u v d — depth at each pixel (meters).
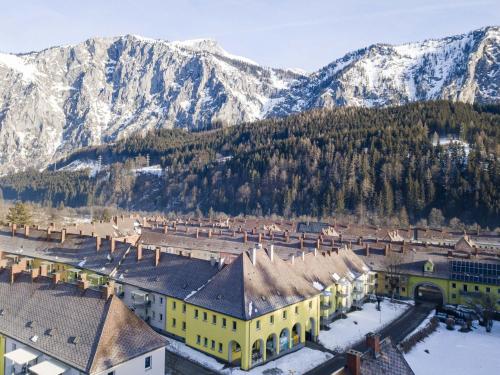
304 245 118.94
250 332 64.38
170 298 75.88
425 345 80.12
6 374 57.31
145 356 53.78
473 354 76.50
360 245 124.62
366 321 90.44
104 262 92.56
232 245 125.81
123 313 54.88
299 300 73.94
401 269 111.31
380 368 43.22
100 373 48.22
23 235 118.56
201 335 70.19
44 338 54.50
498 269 101.50
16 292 63.75
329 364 68.31
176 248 128.62
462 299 102.38
